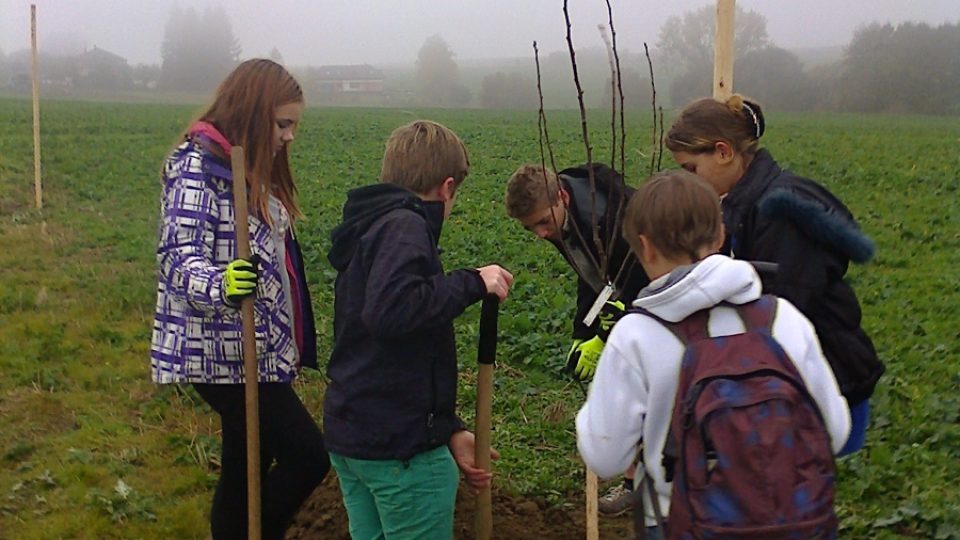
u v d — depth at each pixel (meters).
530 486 5.12
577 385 6.74
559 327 8.09
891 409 6.08
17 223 14.03
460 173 3.38
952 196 16.91
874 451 5.40
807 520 2.33
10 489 5.31
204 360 3.66
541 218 3.70
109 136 31.09
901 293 9.61
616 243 3.74
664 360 2.53
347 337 3.31
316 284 9.96
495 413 6.30
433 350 3.30
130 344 8.02
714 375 2.43
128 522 4.98
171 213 3.55
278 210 3.83
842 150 27.11
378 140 32.62
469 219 14.41
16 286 10.07
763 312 2.57
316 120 44.19
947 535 4.50
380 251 3.12
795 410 2.41
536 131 37.44
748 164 3.23
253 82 3.59
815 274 3.02
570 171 3.91
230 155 3.55
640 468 2.78
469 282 3.19
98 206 16.14
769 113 55.22
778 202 3.02
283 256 3.80
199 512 5.06
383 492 3.34
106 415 6.41
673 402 2.53
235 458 3.91
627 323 2.61
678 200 2.61
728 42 3.53
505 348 7.50
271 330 3.73
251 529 3.64
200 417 6.35
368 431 3.28
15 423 6.30
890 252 11.82
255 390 3.53
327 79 95.44
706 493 2.38
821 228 3.01
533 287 9.41
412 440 3.28
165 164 3.65
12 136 28.70
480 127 40.56
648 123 40.59
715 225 2.64
